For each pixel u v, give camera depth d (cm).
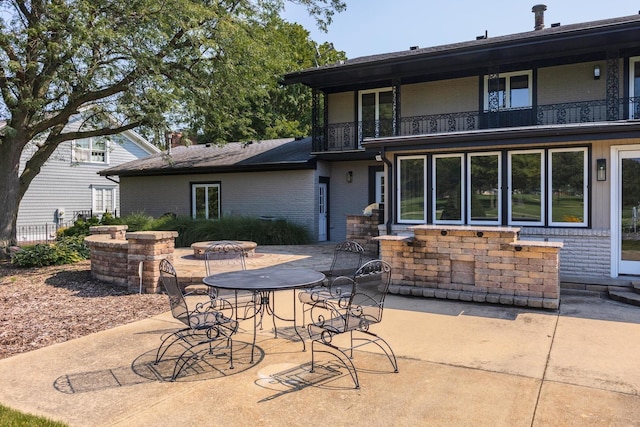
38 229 1964
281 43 1452
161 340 496
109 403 342
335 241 1498
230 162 1559
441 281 693
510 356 437
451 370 402
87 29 922
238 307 580
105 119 1237
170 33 1082
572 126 788
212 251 923
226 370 407
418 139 948
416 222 1009
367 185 1472
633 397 344
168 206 1728
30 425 303
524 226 883
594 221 816
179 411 329
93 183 2202
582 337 494
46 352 459
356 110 1413
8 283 801
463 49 1050
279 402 342
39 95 1099
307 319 576
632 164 792
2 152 1117
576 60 1096
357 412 324
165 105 1103
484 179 937
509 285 645
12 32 963
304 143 1727
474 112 1167
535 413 320
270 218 1459
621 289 706
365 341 487
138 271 724
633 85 1028
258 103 1557
